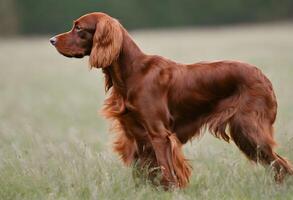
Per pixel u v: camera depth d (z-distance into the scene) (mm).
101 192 9961
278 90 22828
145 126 10266
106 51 10156
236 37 62750
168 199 9852
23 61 49094
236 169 11219
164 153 10180
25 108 24422
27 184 10398
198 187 10711
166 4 103875
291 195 9914
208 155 12477
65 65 45188
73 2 102062
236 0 105812
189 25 105875
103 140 16062
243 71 10352
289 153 11734
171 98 10352
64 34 10617
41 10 102125
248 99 10281
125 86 10359
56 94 28922
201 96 10406
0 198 9914
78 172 10734
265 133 10258
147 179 10570
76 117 21734
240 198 9969
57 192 10117
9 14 100500
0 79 36719
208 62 10617
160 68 10359
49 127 19469
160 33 81000
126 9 101688
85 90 29938
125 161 10977
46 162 11734
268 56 40094
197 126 10562
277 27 87938
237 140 10414
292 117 17609
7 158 11734
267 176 10438
